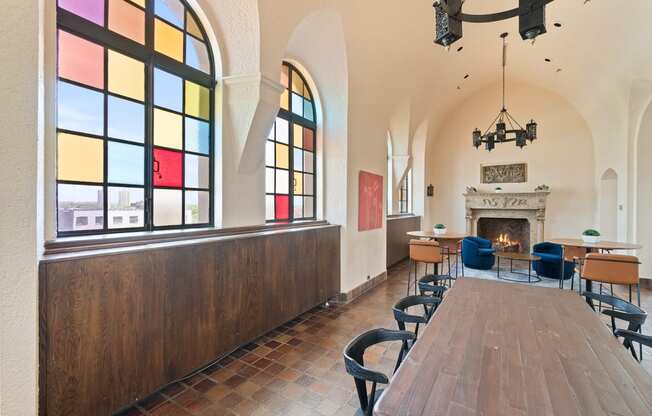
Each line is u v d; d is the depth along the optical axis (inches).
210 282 92.0
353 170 174.9
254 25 101.0
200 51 106.6
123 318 69.7
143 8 89.4
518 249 312.0
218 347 94.8
